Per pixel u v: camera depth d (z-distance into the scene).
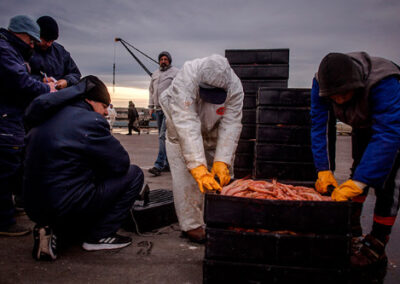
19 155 2.85
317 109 2.50
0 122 2.67
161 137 5.60
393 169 2.11
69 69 3.83
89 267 2.31
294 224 1.85
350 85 1.87
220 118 2.74
